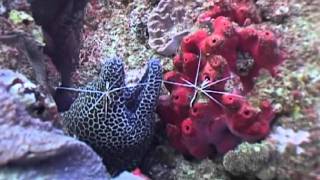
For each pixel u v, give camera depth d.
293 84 0.40
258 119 0.39
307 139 0.38
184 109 0.43
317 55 0.41
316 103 0.39
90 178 0.32
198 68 0.42
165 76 0.45
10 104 0.32
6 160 0.29
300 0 0.46
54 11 0.65
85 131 0.41
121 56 0.55
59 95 0.55
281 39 0.43
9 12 0.46
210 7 0.48
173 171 0.45
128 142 0.41
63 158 0.32
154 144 0.47
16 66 0.41
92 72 0.58
